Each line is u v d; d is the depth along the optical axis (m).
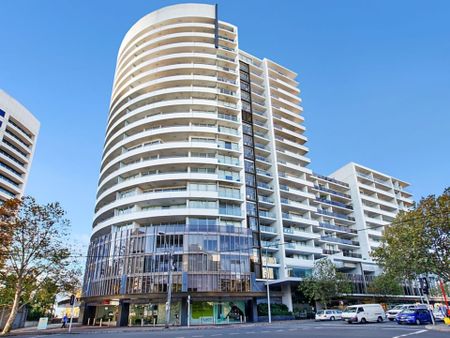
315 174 78.81
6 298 39.28
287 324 38.09
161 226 50.59
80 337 24.05
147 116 63.94
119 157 59.72
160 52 68.69
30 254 31.00
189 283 46.16
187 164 55.59
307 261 61.16
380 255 38.53
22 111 78.88
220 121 61.72
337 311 46.78
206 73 66.88
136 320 46.75
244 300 49.44
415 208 32.97
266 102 75.06
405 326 28.14
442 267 29.89
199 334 23.86
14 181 74.88
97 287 51.03
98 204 64.38
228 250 50.03
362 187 85.06
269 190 64.19
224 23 73.81
